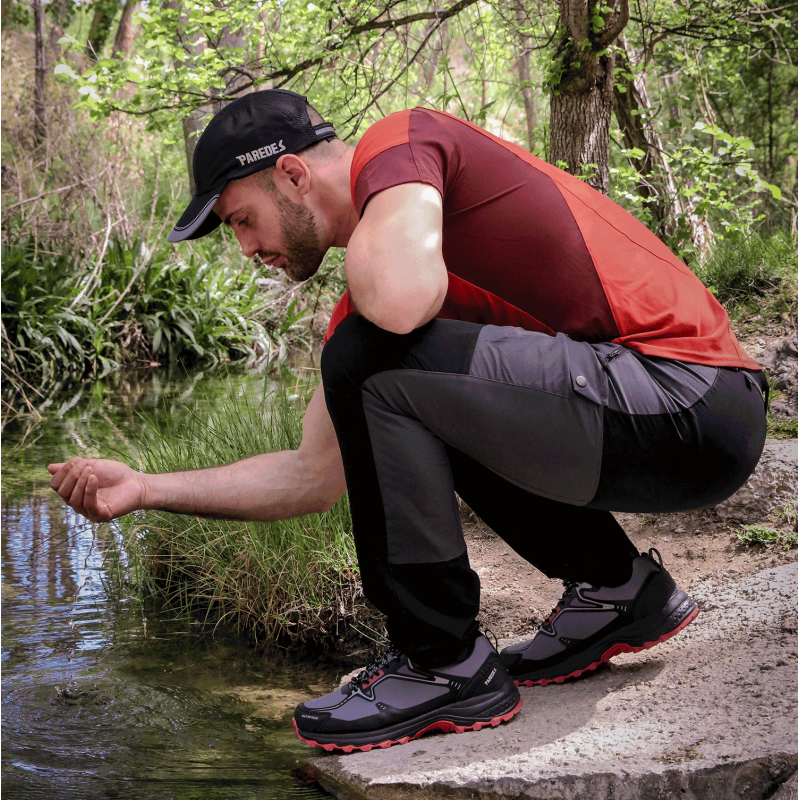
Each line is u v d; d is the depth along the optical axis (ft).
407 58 18.04
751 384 5.39
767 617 6.26
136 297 25.02
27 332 22.22
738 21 18.11
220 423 10.78
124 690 6.57
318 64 17.12
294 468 6.16
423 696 5.52
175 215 30.48
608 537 6.07
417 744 5.46
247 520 6.23
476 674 5.53
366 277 4.71
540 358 5.04
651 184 18.48
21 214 25.99
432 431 5.17
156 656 7.29
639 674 5.98
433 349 5.07
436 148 5.11
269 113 5.39
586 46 13.50
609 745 4.98
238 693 6.57
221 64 16.70
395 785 4.92
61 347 23.07
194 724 6.04
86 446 14.14
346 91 17.61
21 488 12.15
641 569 6.18
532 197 5.29
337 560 8.04
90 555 9.82
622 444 5.04
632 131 19.48
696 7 17.99
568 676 6.24
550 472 5.14
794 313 12.50
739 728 4.86
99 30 44.60
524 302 5.34
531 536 5.99
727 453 5.21
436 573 5.27
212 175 5.46
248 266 30.22
